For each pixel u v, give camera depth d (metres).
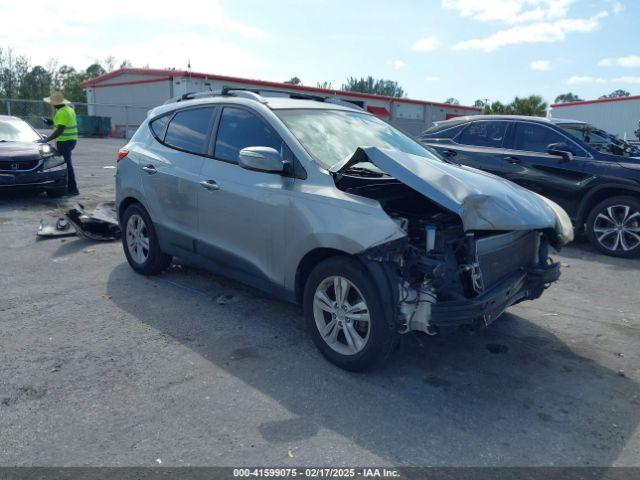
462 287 3.76
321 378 3.79
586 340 4.57
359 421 3.29
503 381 3.84
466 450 3.04
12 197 10.45
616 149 7.96
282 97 5.07
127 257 6.03
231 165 4.64
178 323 4.67
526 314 5.14
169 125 5.50
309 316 4.03
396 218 3.66
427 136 9.33
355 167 4.25
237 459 2.91
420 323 3.51
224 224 4.62
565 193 7.62
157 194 5.34
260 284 4.45
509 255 4.08
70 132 10.41
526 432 3.23
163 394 3.53
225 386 3.65
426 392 3.65
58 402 3.41
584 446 3.11
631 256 7.25
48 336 4.36
